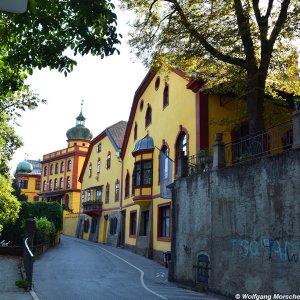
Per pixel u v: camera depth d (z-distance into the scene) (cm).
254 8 1455
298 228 1002
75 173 6894
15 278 1486
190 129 2189
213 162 1449
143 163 2869
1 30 780
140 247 2880
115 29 743
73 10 704
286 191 1056
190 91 2228
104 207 4431
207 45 1501
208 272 1411
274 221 1092
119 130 4547
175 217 1728
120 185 3862
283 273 1040
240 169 1268
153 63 1661
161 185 2606
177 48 1584
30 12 703
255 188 1185
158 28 1584
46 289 1339
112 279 1673
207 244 1434
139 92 3262
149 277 1802
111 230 4034
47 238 2991
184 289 1502
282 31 1466
